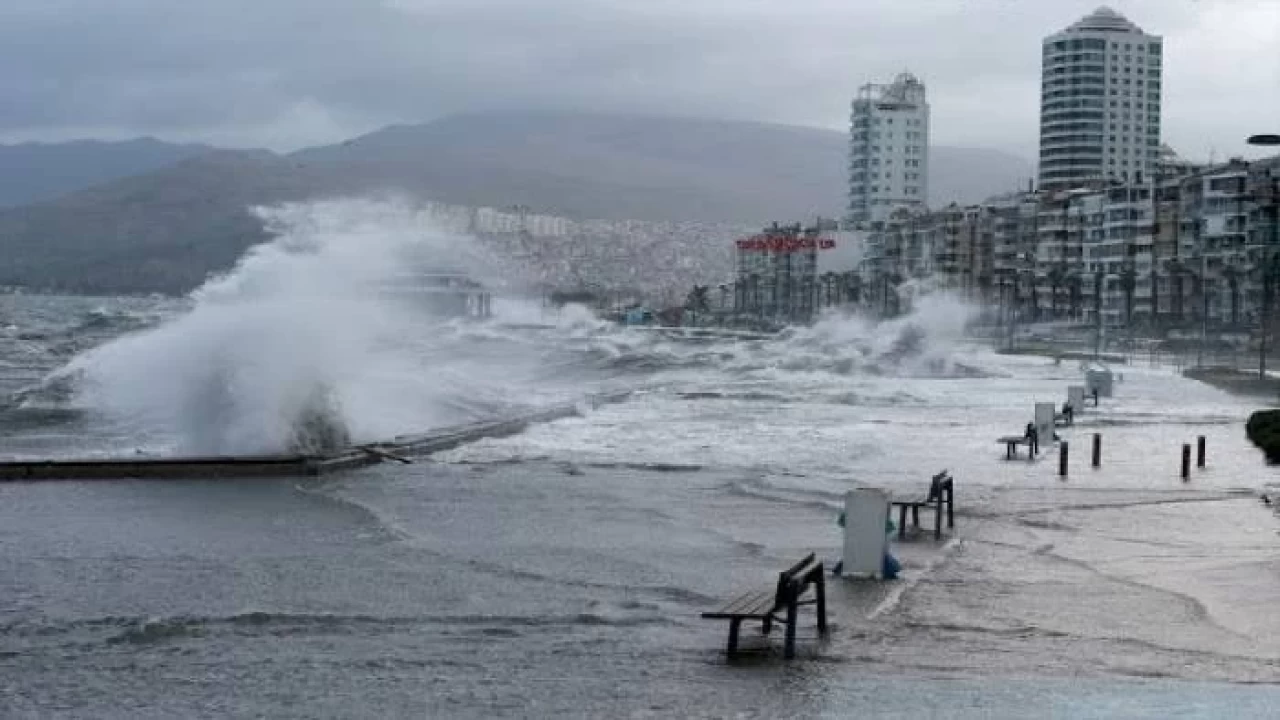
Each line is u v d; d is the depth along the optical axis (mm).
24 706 14742
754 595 18172
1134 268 190125
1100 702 14734
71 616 19266
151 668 16406
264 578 22219
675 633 18500
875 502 22266
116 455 39781
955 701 14812
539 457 42125
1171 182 186125
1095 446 41156
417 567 23406
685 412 63469
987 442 49344
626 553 25172
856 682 15781
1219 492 35094
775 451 45094
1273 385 88688
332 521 28516
